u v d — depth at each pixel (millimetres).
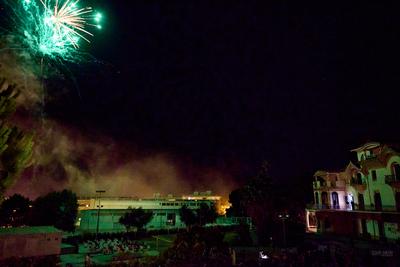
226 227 49219
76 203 51312
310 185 55844
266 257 21516
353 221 40688
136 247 33781
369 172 39438
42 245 26844
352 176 43719
